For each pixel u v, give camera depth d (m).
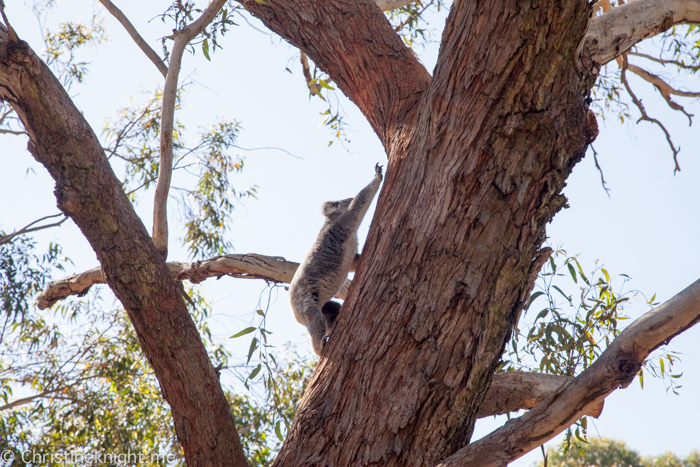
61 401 16.67
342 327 6.56
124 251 6.59
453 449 6.01
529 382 7.57
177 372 6.55
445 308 6.07
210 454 6.52
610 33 8.91
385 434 5.84
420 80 7.82
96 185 6.68
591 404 5.43
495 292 6.20
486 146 6.18
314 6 8.31
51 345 16.95
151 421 16.17
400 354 6.04
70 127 6.71
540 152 6.20
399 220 6.50
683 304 5.18
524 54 6.02
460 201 6.21
